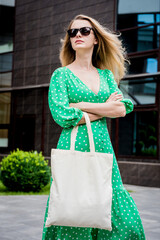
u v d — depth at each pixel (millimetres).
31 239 3930
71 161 2135
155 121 11336
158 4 12031
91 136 2197
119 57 2693
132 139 11844
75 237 2244
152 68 11773
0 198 7344
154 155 11273
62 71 2432
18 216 5336
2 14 16266
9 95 15797
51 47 14523
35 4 15258
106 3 12891
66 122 2266
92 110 2322
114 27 12625
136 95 11867
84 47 2453
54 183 2150
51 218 2115
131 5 12445
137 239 2283
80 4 13680
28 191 8430
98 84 2482
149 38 12023
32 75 15109
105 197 2119
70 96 2398
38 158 8578
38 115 14688
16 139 15398
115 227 2252
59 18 14352
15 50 15828
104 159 2166
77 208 2088
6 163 8430
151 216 5590
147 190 9742
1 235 4102
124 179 11461
